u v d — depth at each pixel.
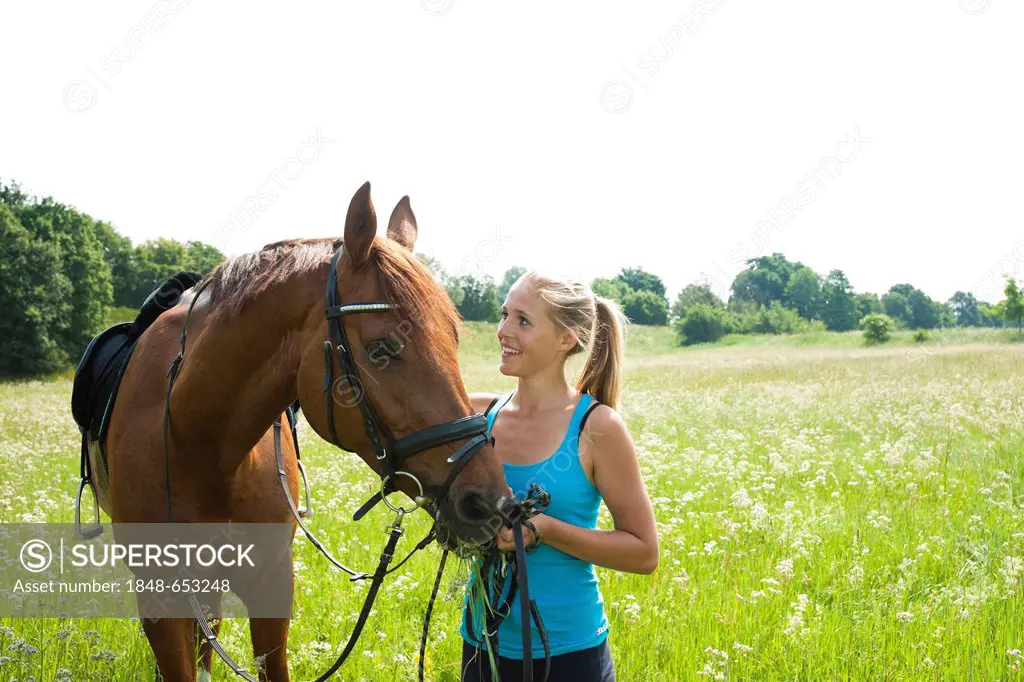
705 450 8.61
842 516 5.44
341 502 6.32
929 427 9.56
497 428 2.43
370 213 2.19
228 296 2.52
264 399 2.51
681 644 3.51
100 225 63.69
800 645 3.41
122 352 3.36
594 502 2.30
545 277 2.31
